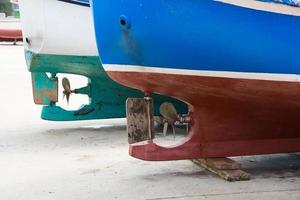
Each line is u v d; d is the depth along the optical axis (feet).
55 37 14.58
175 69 9.71
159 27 9.36
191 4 9.28
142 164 11.94
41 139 15.23
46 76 16.71
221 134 10.98
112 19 9.52
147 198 9.35
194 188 9.95
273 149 11.37
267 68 9.91
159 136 15.52
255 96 10.43
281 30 9.76
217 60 9.66
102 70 15.61
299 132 11.51
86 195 9.58
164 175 10.95
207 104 10.66
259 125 11.16
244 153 11.16
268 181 10.48
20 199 9.39
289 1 9.64
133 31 9.45
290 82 10.16
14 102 23.02
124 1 9.36
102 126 17.65
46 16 14.47
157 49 9.53
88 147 14.02
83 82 30.32
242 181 10.46
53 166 11.85
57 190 9.92
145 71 9.76
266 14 9.59
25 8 15.05
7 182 10.51
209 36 9.46
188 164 11.86
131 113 10.56
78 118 16.76
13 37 66.13
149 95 10.55
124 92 16.69
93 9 9.67
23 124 17.87
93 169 11.53
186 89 10.25
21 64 41.75
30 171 11.40
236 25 9.50
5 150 13.70
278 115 11.07
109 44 9.71
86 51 14.78
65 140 15.07
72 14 14.51
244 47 9.64
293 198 9.31
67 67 15.78
